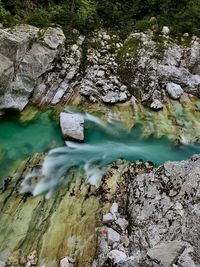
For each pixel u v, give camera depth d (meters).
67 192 8.33
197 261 5.81
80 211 7.89
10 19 11.20
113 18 13.55
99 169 9.03
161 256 5.85
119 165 9.22
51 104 11.13
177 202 7.17
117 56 12.71
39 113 10.86
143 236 6.96
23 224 7.57
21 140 9.86
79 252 7.11
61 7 12.77
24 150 9.52
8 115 10.65
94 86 11.70
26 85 10.76
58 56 11.55
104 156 9.58
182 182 7.42
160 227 6.93
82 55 12.27
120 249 6.99
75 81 11.69
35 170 8.88
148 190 7.73
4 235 7.35
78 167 9.07
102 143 10.20
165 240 6.66
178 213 6.96
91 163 9.25
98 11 13.57
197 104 12.28
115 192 8.32
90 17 12.99
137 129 10.94
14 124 10.41
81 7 13.10
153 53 12.78
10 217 7.68
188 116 11.70
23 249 7.14
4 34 10.09
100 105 11.40
